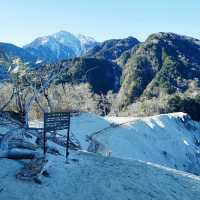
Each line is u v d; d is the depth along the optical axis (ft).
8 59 138.92
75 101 350.43
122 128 289.12
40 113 233.55
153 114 483.92
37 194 60.44
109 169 82.79
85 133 228.22
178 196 76.64
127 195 68.74
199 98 504.43
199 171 321.52
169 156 304.91
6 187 60.44
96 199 63.93
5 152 73.67
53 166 74.02
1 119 108.47
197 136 407.03
